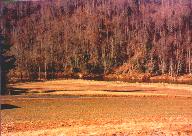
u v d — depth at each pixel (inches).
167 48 7391.7
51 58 7258.9
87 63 7180.1
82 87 4074.8
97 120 1391.5
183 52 7406.5
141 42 7657.5
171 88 3946.9
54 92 3356.3
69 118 1518.2
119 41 7755.9
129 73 6702.8
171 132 921.5
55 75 6594.5
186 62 7052.2
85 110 1910.7
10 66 3272.6
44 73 6648.6
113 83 4660.4
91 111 1856.5
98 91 3476.9
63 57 7367.1
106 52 7470.5
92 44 7706.7
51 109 1964.8
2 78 3112.7
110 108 2028.8
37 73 6565.0
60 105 2214.6
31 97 2800.2
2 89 3102.9
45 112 1796.3
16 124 1293.1
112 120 1371.8
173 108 2031.3
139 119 1373.0
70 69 6983.3
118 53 7416.3
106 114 1691.7
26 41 7765.8
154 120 1305.4
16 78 5718.5
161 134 897.5
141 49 7450.8
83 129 1047.0
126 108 2027.6
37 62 7027.6
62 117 1565.0
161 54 7165.4
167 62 6963.6
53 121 1392.7
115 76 6579.7
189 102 2439.7
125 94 3107.8
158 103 2357.3
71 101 2500.0
